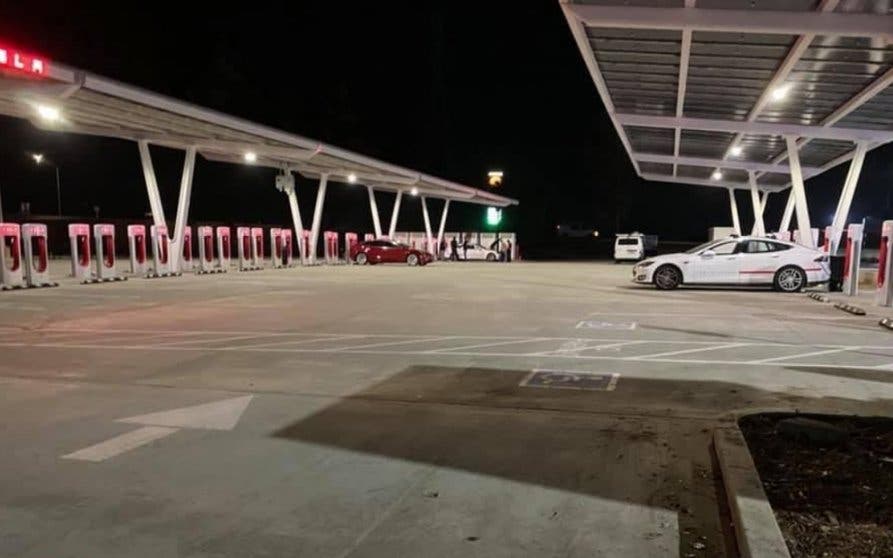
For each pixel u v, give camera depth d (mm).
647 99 18625
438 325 12438
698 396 7070
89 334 11516
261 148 27625
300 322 12914
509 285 22203
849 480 4387
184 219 27156
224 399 7109
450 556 3695
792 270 19359
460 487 4660
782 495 4164
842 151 25484
